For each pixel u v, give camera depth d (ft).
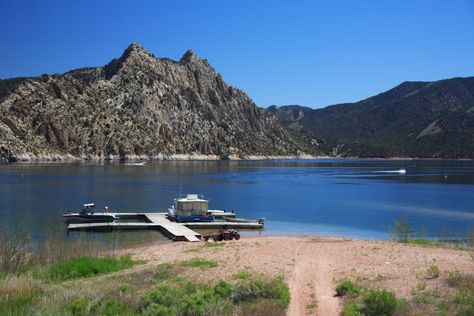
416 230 167.94
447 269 76.23
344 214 217.56
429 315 49.52
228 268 82.17
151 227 169.99
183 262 90.12
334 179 465.47
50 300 54.54
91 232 162.50
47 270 81.15
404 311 49.98
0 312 49.70
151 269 82.38
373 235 161.68
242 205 251.19
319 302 57.26
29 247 95.76
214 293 58.59
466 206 246.47
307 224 188.55
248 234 164.14
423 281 66.90
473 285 61.77
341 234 164.14
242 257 94.07
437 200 275.59
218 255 98.84
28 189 300.20
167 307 51.44
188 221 181.16
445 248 106.63
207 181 409.90
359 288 61.57
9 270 79.25
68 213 187.42
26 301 55.01
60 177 407.44
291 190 339.77
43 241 109.91
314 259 90.02
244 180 433.07
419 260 86.22
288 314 52.29
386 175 536.83
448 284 63.82
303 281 70.03
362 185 389.80
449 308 51.70
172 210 189.78
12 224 168.14
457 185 387.34
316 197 291.38
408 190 340.80
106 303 52.90
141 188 325.21
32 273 78.33
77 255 93.25
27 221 178.09
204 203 184.65
